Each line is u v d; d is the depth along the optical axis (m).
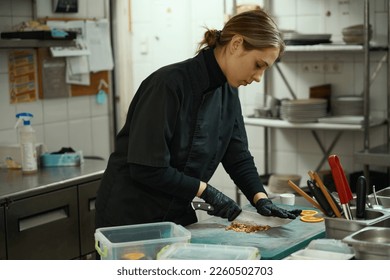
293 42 3.86
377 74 3.99
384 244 1.40
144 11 4.82
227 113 2.23
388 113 3.90
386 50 3.81
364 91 3.68
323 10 4.14
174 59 4.76
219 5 4.54
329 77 4.18
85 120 4.22
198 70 2.04
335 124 3.77
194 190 1.98
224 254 1.53
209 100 2.10
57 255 3.07
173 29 4.73
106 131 4.40
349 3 4.04
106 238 1.64
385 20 3.92
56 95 3.95
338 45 3.73
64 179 3.10
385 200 2.13
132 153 1.95
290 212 2.02
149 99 1.95
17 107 3.71
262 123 4.01
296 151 4.39
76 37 3.77
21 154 3.27
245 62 1.97
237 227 1.95
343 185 1.77
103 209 2.21
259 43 1.91
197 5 4.62
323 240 1.62
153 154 1.93
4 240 2.78
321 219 2.00
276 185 4.02
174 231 1.74
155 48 4.82
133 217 2.14
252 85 4.49
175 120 1.98
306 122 3.84
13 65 3.66
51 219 3.04
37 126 3.85
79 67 4.07
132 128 1.98
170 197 2.12
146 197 2.12
